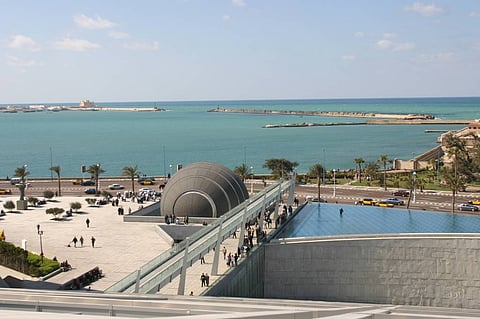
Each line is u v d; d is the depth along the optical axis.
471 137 185.38
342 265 63.09
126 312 23.05
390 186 135.50
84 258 61.50
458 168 135.50
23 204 94.38
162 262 46.53
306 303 28.75
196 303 25.20
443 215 76.06
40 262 58.12
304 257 63.53
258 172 182.12
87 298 25.14
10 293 26.94
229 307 24.12
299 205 91.81
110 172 190.75
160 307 24.23
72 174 188.00
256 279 61.41
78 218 85.56
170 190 79.81
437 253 61.72
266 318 20.42
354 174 157.25
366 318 20.30
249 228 71.25
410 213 78.50
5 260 57.66
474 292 60.78
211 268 56.44
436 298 61.84
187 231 73.81
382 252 62.66
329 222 73.56
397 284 62.50
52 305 23.84
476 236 60.69
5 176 185.38
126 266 58.12
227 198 78.06
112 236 72.19
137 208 94.75
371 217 75.44
